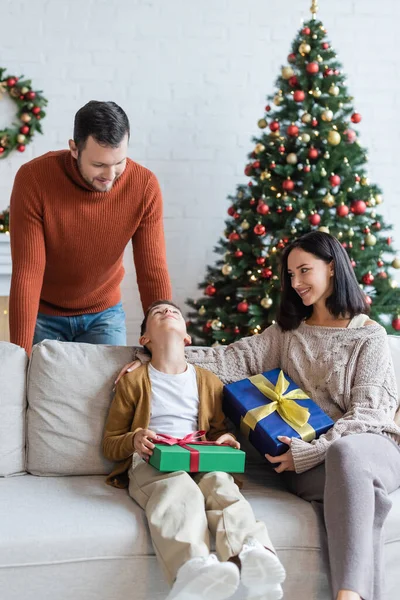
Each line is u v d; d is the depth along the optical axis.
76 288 2.54
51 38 4.03
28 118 3.96
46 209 2.30
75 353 2.21
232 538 1.67
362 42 4.32
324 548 1.84
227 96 4.22
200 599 1.57
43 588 1.70
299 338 2.29
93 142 2.10
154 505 1.77
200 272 4.25
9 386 2.14
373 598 1.74
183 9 4.15
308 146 3.59
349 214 3.56
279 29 4.24
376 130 4.36
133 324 4.21
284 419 2.09
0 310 3.87
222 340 3.63
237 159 4.25
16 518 1.77
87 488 2.02
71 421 2.13
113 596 1.74
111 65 4.10
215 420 2.18
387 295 3.55
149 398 2.10
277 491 2.06
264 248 3.65
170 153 4.19
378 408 2.07
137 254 2.49
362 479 1.80
